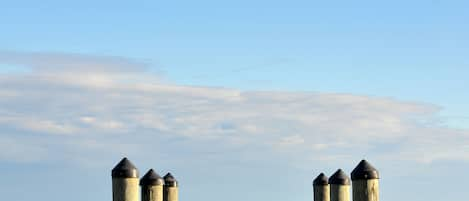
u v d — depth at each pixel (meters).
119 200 20.45
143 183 24.41
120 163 20.67
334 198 25.83
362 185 21.08
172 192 29.09
